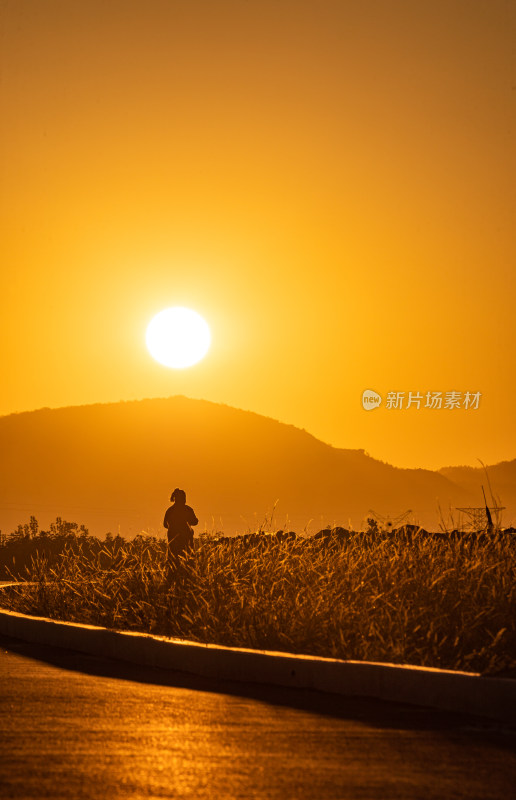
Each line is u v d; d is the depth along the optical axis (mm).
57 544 71125
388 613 23859
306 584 27922
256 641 24969
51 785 12812
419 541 28781
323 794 12602
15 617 32812
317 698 19781
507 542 28188
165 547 36531
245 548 33562
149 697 19781
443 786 13031
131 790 12625
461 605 23969
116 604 31781
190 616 28266
